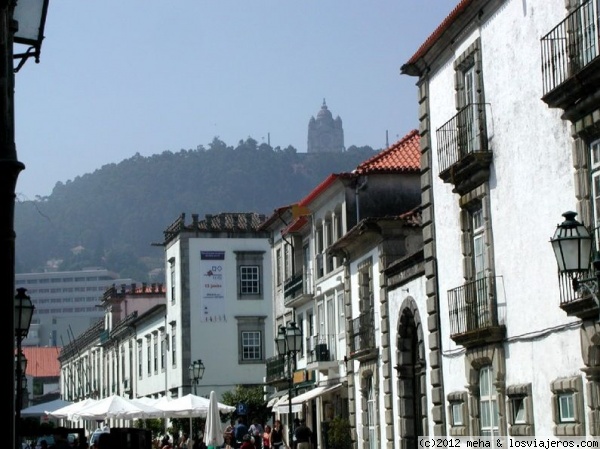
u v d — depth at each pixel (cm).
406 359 3475
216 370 7238
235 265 7394
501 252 2527
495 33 2550
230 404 6050
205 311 7300
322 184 4375
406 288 3403
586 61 2064
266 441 4584
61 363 13750
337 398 4491
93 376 11050
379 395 3753
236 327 7325
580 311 2036
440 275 2966
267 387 6222
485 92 2612
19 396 2153
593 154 2084
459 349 2811
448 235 2894
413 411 3459
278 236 5672
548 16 2269
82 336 11700
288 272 5422
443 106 2938
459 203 2772
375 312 3794
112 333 9706
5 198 1060
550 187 2259
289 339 3669
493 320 2548
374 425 3812
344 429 4106
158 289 10250
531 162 2355
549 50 2242
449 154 2847
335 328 4481
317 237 4812
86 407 4325
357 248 4006
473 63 2714
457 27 2761
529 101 2361
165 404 4294
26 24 1333
